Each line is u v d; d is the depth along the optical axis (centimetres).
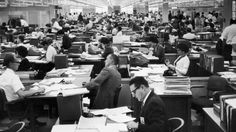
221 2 2159
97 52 971
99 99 530
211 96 583
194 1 2406
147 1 3878
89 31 1698
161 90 505
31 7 2302
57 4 2498
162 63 837
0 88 464
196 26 1903
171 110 500
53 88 524
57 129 342
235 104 335
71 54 930
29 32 1784
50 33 1656
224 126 350
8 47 1113
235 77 576
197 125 546
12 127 400
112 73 529
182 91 491
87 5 4706
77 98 385
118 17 3531
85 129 339
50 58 868
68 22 2403
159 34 1481
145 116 347
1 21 2136
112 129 340
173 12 4091
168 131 348
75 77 632
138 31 1722
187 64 643
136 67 716
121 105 538
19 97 499
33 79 630
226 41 923
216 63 738
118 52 929
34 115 542
